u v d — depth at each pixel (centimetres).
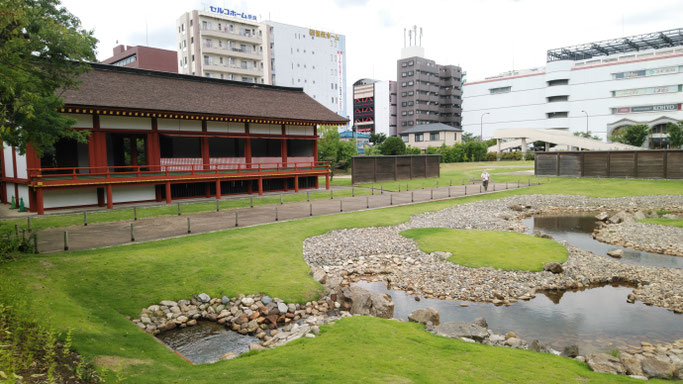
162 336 1268
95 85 2975
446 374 808
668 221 2794
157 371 856
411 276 1797
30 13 1556
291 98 4328
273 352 958
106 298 1380
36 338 836
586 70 11994
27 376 686
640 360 978
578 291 1656
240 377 794
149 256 1741
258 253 1884
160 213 2758
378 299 1420
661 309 1465
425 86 14050
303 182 4303
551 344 1210
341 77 14112
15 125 1579
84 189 2923
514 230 2653
